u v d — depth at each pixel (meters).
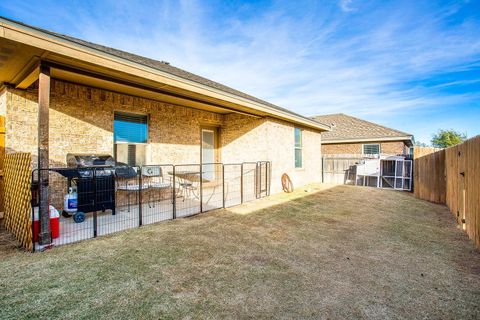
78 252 3.76
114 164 5.95
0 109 5.52
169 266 3.41
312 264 3.57
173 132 8.05
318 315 2.47
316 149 13.38
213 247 4.11
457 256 3.89
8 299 2.59
